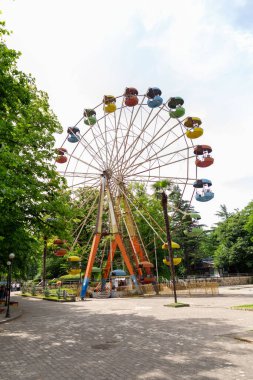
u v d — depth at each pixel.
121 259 60.84
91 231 57.28
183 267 81.38
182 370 8.16
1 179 15.91
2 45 17.20
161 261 61.25
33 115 23.00
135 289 41.28
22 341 13.18
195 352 9.96
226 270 76.44
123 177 41.47
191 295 36.09
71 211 24.12
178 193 65.62
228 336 12.07
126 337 13.05
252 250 66.25
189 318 17.52
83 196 43.94
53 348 11.60
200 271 89.69
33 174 21.50
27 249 24.59
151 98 36.19
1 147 17.31
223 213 94.31
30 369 8.95
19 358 10.30
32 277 75.00
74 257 40.03
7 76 17.48
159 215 59.97
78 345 11.95
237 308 20.72
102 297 40.94
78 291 43.94
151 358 9.52
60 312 24.61
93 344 12.00
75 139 39.56
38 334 14.80
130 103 36.62
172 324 15.77
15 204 20.23
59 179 23.17
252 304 23.03
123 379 7.66
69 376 8.13
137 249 43.97
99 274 61.28
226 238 70.75
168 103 36.53
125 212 44.16
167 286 42.47
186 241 80.00
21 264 27.53
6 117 18.41
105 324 17.02
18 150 20.09
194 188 37.84
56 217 23.16
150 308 24.30
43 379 7.98
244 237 68.81
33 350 11.40
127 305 28.06
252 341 10.85
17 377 8.25
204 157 36.66
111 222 41.91
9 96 17.73
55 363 9.48
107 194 41.84
